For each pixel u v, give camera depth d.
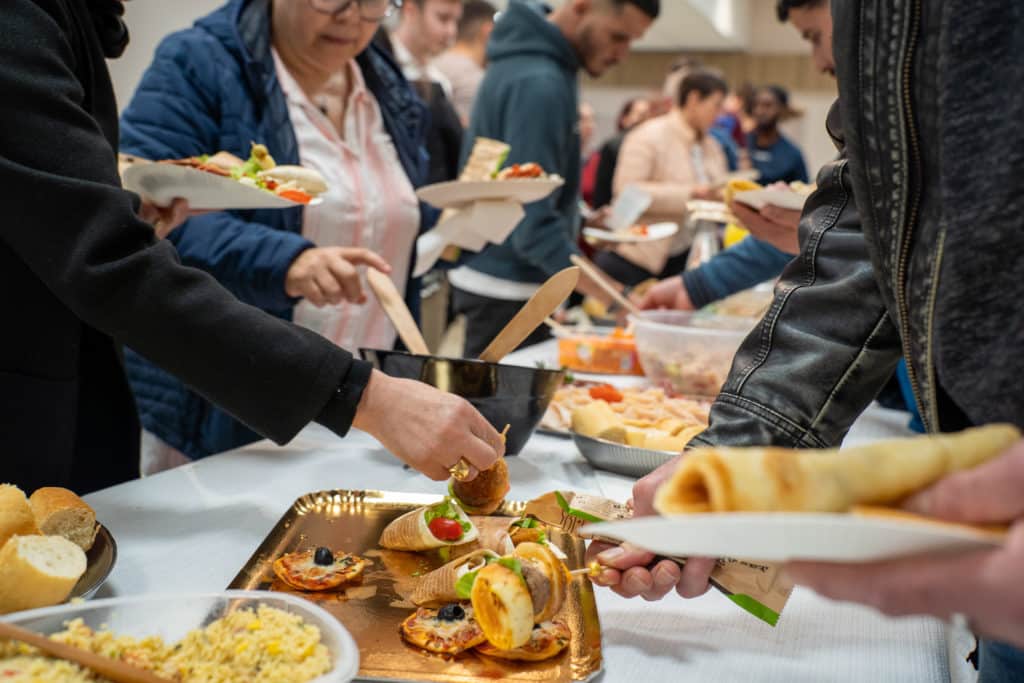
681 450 1.30
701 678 0.76
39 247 0.94
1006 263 0.63
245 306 0.95
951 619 0.44
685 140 4.49
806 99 12.21
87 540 0.87
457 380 1.33
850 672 0.78
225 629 0.64
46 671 0.56
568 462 1.42
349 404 0.95
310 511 1.08
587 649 0.77
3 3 0.96
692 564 0.79
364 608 0.83
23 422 1.11
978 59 0.63
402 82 2.19
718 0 9.40
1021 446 0.41
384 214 2.04
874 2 0.71
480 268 2.94
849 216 0.92
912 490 0.43
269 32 1.91
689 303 2.38
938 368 0.67
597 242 3.35
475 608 0.74
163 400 1.89
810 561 0.45
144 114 1.77
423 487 1.25
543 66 2.61
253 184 1.41
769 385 0.88
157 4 3.22
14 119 0.94
